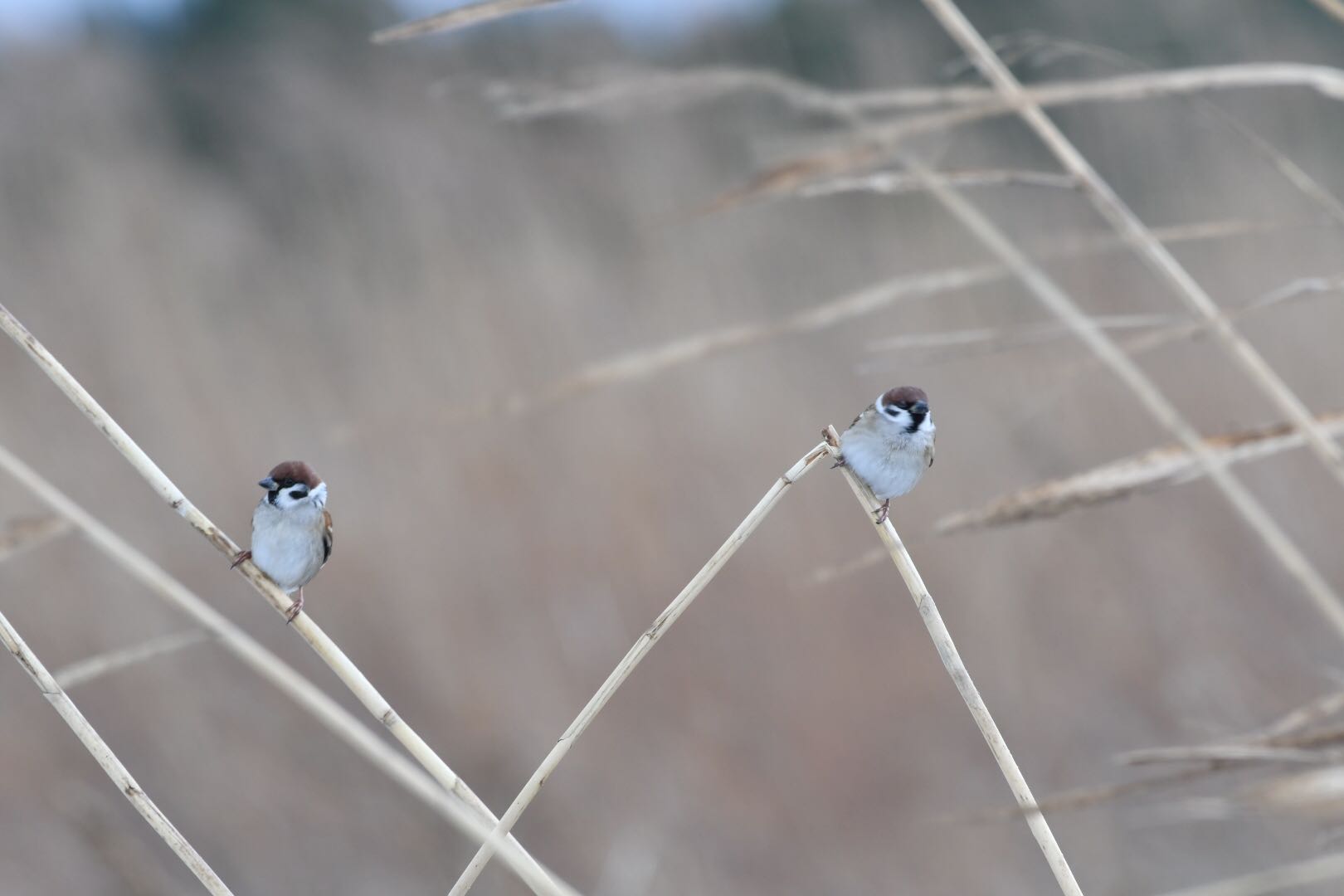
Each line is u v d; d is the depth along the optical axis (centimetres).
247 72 1803
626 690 1273
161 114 1866
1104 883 1032
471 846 1182
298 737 1268
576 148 1638
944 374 1456
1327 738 494
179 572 1416
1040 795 1141
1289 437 589
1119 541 1315
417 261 1647
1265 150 618
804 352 1553
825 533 1390
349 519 1432
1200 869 998
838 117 670
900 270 1529
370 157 1675
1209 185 1467
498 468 1444
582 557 1376
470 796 500
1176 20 1411
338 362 1611
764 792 1184
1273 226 634
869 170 665
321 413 1553
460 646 1307
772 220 1627
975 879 1090
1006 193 1495
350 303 1639
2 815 1164
